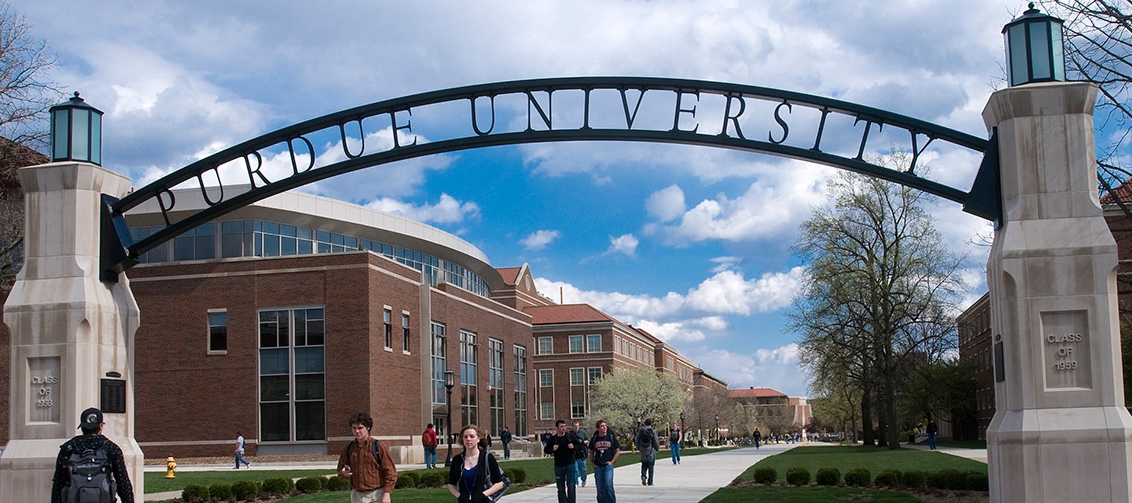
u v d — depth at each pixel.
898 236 55.66
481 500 11.10
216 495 23.22
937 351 54.88
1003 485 12.31
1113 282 12.30
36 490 13.98
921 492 21.94
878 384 58.06
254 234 55.00
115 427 14.73
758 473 26.45
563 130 14.52
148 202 54.06
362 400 50.47
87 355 14.40
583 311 113.75
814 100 13.91
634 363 121.56
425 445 40.81
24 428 14.27
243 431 51.03
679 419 109.62
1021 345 12.27
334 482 26.42
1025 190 12.59
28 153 30.59
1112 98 19.98
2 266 32.22
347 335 51.22
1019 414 12.25
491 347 71.81
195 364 52.00
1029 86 12.62
